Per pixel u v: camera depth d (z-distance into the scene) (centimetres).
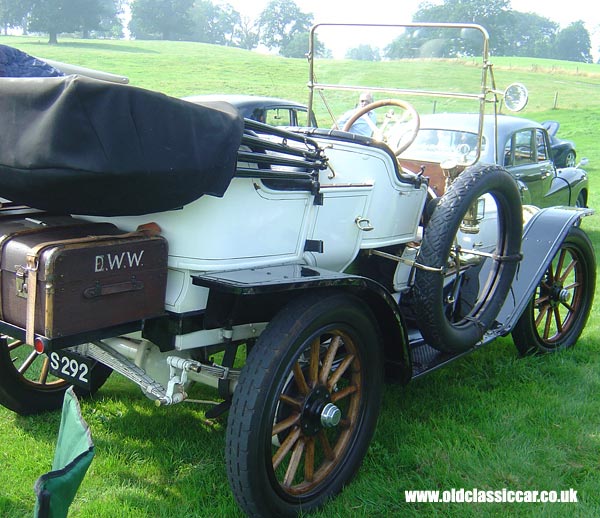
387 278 356
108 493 281
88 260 221
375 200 315
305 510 266
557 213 439
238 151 246
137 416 347
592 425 348
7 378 328
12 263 227
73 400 186
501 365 420
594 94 3059
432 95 411
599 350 462
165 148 219
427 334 325
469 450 318
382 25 414
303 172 281
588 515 272
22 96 213
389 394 376
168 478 295
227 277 244
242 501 246
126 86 212
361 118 414
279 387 244
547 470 305
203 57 3891
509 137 670
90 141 207
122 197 222
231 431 240
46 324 215
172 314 255
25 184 219
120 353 283
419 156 503
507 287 373
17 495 279
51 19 5028
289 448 264
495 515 273
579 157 1845
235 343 285
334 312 261
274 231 271
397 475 299
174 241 249
